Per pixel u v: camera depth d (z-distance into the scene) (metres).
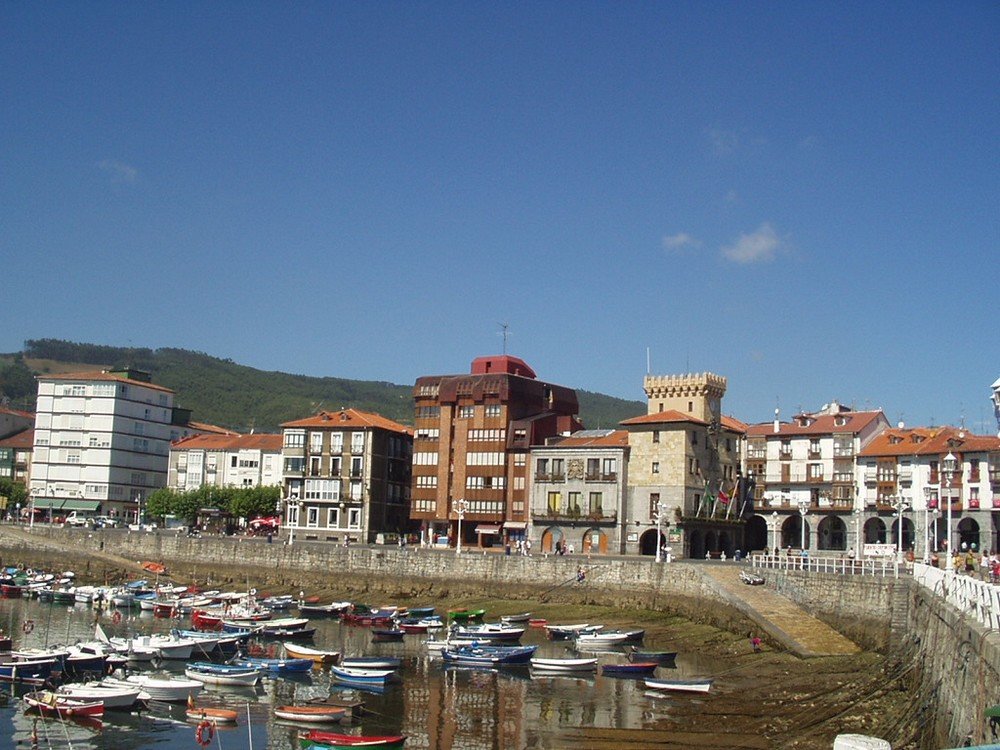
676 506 140.75
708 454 149.00
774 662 78.94
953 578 52.53
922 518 151.12
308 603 121.00
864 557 120.81
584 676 77.19
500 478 154.38
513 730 60.38
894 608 75.88
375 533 168.50
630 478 144.62
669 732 58.22
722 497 147.38
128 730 60.88
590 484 145.75
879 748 21.69
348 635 99.81
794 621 88.75
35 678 71.25
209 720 61.75
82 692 65.94
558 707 66.38
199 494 192.38
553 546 147.25
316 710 63.25
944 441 150.62
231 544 146.12
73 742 58.22
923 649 60.94
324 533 169.00
